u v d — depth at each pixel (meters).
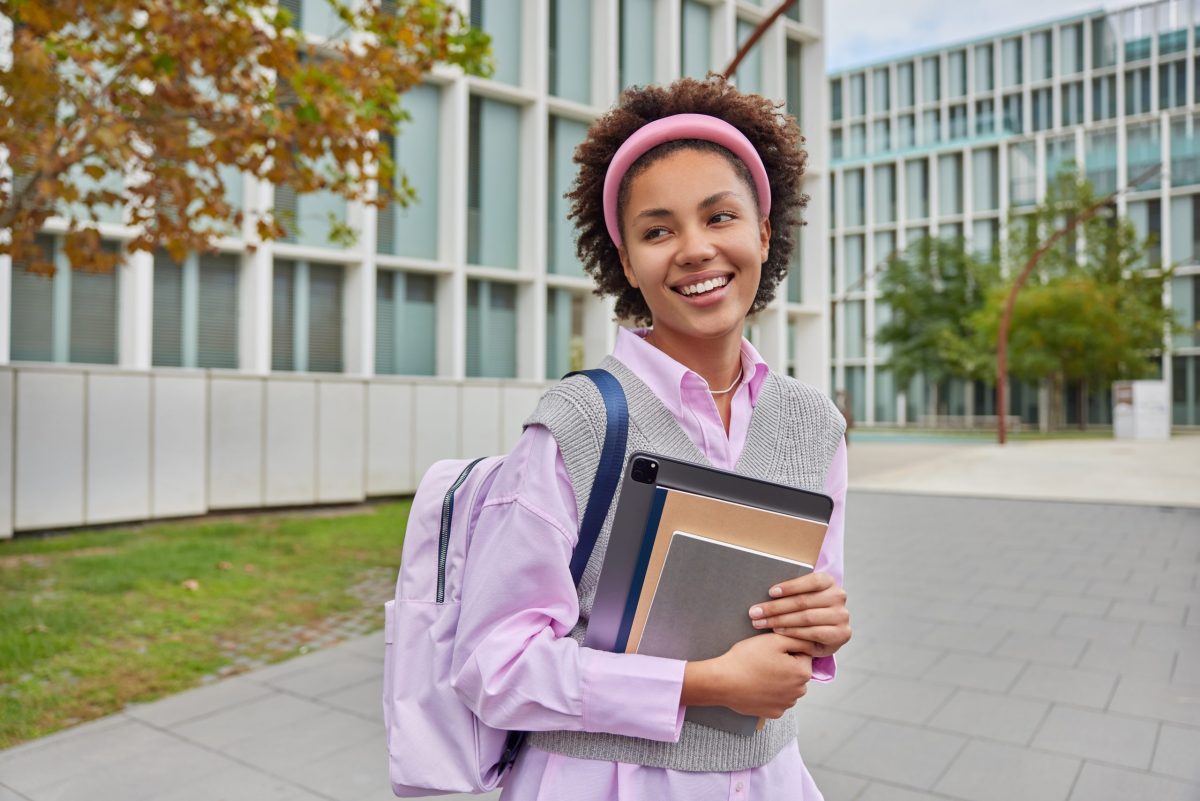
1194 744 3.59
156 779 3.32
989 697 4.16
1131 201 40.94
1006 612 5.79
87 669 4.53
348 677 4.50
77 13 5.22
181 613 5.61
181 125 5.66
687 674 1.03
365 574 6.85
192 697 4.21
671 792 1.07
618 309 1.47
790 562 1.07
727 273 1.15
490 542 1.09
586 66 15.68
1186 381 39.41
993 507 11.38
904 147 47.88
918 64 47.62
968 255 40.22
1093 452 22.34
